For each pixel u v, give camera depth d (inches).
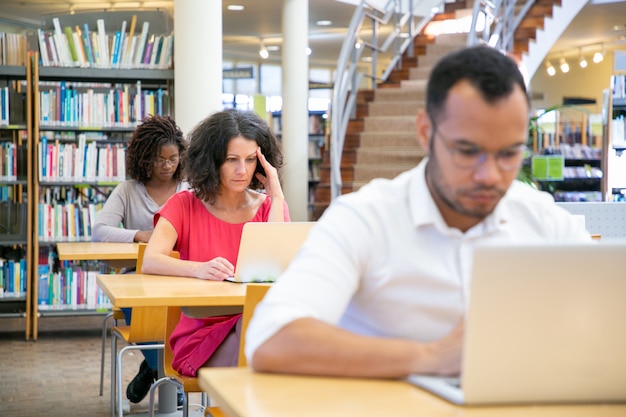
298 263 56.2
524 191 62.8
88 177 264.8
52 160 262.4
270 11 473.4
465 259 56.8
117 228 194.4
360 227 57.1
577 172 436.1
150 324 134.2
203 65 276.8
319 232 57.5
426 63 403.9
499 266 45.1
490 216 57.3
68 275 263.7
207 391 52.4
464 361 45.8
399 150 354.9
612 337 47.0
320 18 498.3
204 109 277.0
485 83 50.2
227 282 116.6
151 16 279.1
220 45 281.1
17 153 263.9
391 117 367.9
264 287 87.0
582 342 46.9
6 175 262.2
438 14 427.5
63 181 263.1
